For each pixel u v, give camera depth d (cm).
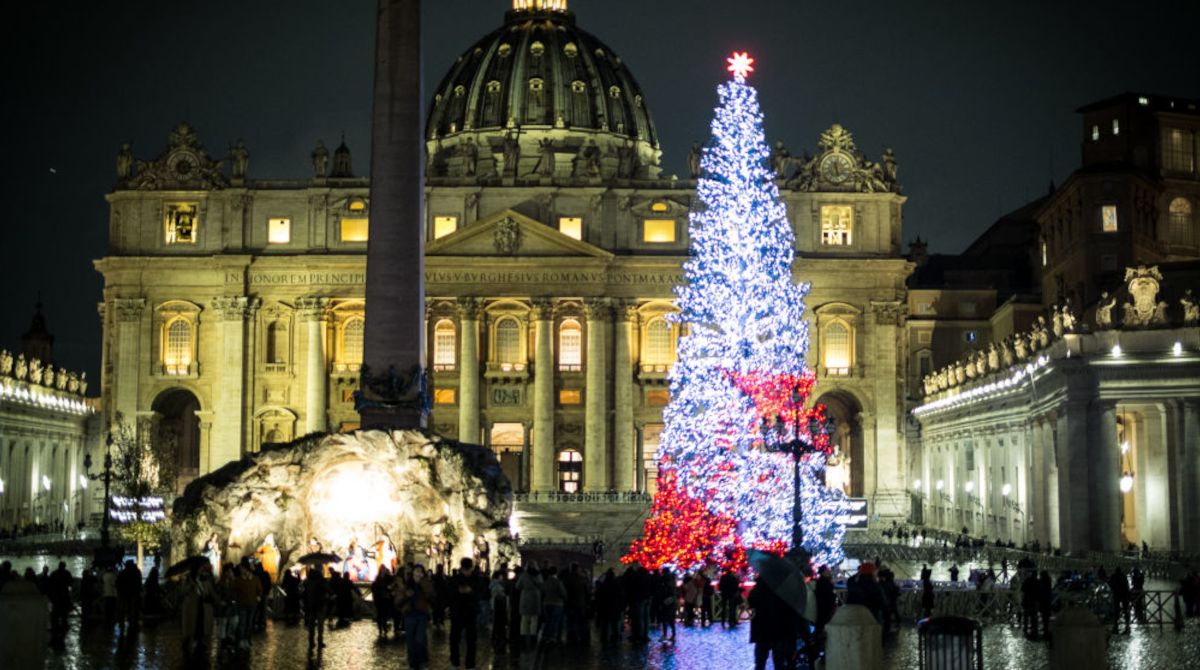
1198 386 7538
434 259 13500
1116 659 3788
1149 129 12325
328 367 13500
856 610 2433
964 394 11138
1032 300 13475
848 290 13625
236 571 4025
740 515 6359
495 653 4056
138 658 3791
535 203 13725
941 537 10981
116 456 10875
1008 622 5041
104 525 6819
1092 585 4900
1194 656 3866
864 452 13512
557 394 13700
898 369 13562
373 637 4534
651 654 4038
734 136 6944
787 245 6975
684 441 6750
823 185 13675
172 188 13600
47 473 11925
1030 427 9062
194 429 15075
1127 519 9262
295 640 4416
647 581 4500
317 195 13562
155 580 5056
